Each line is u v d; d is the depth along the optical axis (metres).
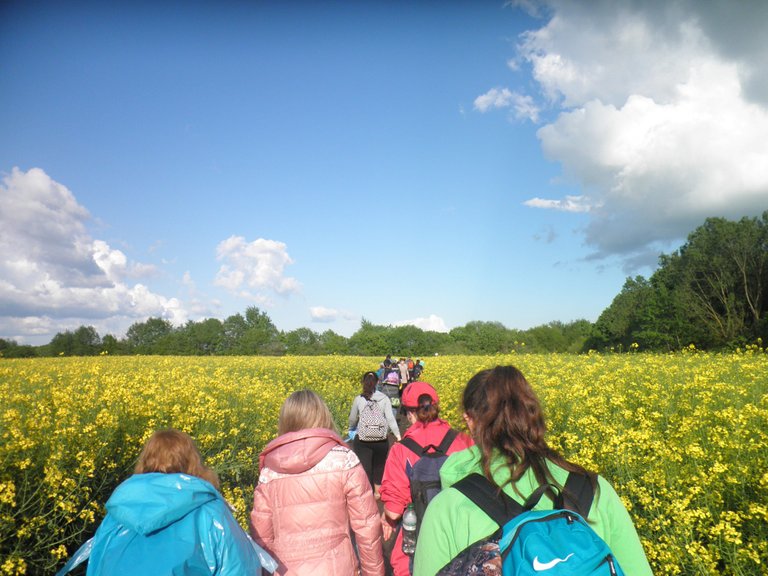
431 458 3.20
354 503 2.89
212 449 7.31
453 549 1.63
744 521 3.48
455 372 17.56
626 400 6.98
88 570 2.17
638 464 4.28
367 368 22.66
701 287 39.56
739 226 37.84
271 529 2.91
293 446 2.89
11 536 3.96
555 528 1.46
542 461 1.68
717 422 5.03
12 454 4.42
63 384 10.27
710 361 10.95
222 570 2.23
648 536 3.59
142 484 2.24
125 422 6.33
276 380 16.36
